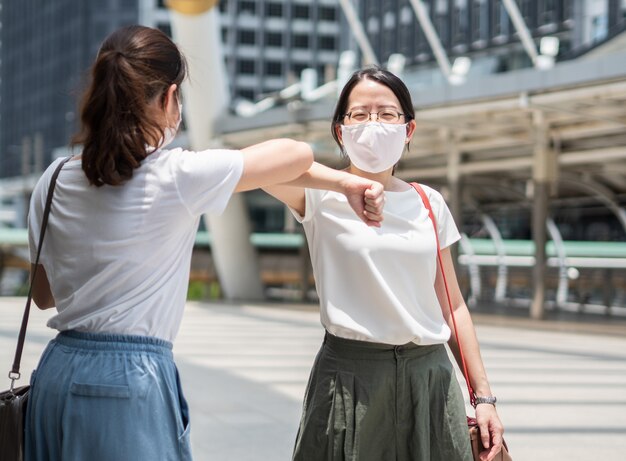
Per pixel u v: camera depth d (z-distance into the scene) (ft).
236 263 87.71
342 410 8.03
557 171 68.13
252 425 20.52
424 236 8.19
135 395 6.51
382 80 8.31
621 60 47.42
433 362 8.22
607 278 85.30
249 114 76.84
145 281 6.72
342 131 8.16
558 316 71.72
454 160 76.43
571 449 18.52
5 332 41.14
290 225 98.07
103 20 289.33
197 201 6.75
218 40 77.15
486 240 107.76
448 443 8.17
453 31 176.76
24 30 349.41
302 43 302.66
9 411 6.66
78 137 6.72
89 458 6.47
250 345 39.78
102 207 6.70
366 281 7.99
